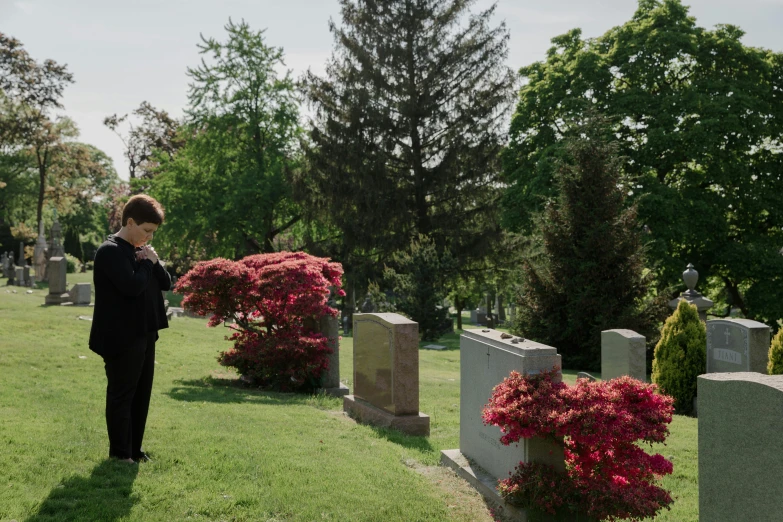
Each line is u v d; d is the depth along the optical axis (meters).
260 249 42.59
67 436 6.55
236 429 7.79
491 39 37.06
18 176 64.25
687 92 29.14
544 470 5.59
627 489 5.34
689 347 13.12
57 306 22.84
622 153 30.33
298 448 7.16
